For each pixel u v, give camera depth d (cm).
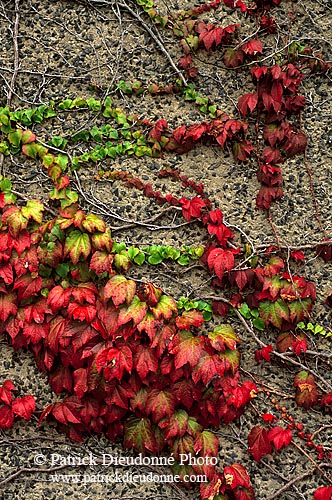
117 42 292
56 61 292
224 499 286
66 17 292
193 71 291
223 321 293
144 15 292
